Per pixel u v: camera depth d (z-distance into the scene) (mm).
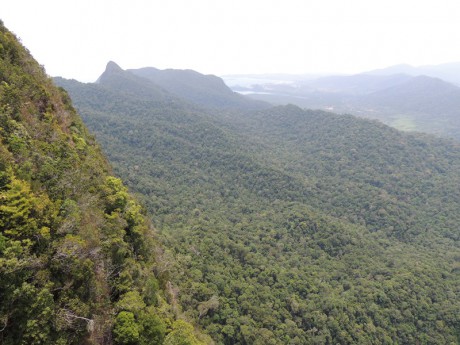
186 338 20203
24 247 12492
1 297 11266
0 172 13875
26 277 12047
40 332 11688
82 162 23484
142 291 20453
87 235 16062
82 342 13641
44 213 14516
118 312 16750
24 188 14016
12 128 17266
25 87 21312
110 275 18156
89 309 14570
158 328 17641
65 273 13953
